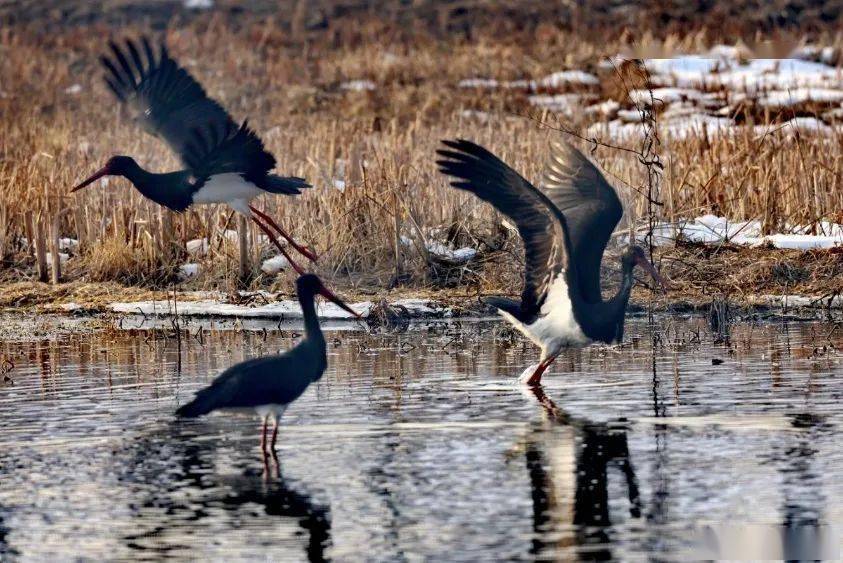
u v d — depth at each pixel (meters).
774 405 11.37
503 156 21.14
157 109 14.82
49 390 12.71
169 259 19.66
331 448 10.25
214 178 15.09
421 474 9.48
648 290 17.56
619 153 22.02
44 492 9.19
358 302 17.78
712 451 9.88
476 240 19.31
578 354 14.33
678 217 19.50
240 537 8.20
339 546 8.00
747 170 20.05
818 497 8.70
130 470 9.71
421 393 12.27
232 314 17.61
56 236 19.61
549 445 10.19
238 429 10.95
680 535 8.09
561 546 7.93
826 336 15.01
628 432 10.54
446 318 17.14
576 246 12.16
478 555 7.79
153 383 13.00
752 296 17.06
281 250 16.53
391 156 21.42
